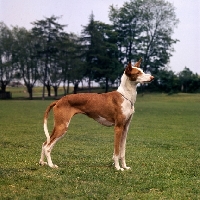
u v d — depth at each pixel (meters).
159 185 7.98
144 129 20.67
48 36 75.62
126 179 8.34
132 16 78.06
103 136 17.27
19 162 10.23
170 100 61.34
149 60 78.38
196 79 73.75
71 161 10.54
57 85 76.44
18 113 30.94
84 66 74.44
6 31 76.00
